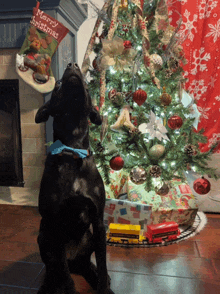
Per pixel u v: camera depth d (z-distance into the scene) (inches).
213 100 119.0
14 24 125.4
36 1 119.6
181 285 64.1
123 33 91.8
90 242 60.9
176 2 118.6
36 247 82.1
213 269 70.7
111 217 88.8
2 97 134.6
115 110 89.3
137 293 61.1
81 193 52.8
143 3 84.6
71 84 49.4
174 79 89.4
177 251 80.3
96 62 83.0
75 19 142.9
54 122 55.2
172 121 79.1
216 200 109.4
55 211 52.9
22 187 138.5
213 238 88.6
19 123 135.6
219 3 115.0
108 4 87.0
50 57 121.9
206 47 118.0
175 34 88.7
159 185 83.0
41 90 124.0
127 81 90.7
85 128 55.4
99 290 55.3
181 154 84.6
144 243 84.1
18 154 138.1
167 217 92.4
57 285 58.9
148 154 83.0
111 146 83.9
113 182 97.0
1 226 97.3
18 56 120.3
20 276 67.5
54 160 54.4
